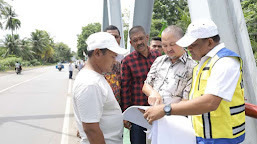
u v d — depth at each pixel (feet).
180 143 4.75
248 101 6.19
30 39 229.45
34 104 25.99
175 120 5.09
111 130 5.45
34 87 41.91
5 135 15.56
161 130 4.88
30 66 173.37
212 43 4.56
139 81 8.63
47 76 70.74
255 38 39.96
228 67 4.09
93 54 5.16
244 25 6.13
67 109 23.30
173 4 87.04
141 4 13.48
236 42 6.21
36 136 15.31
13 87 42.14
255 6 42.70
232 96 4.11
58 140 14.52
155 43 11.68
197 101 4.17
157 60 6.95
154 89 6.68
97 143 4.89
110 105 5.35
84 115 4.79
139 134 8.23
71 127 17.21
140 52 8.63
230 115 4.32
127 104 8.68
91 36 5.28
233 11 6.15
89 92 4.77
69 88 40.11
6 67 112.16
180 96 6.28
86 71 5.19
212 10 5.96
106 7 21.88
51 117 20.15
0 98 30.12
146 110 4.74
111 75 8.39
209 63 4.44
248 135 6.32
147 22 13.93
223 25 6.08
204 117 4.48
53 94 33.30
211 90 4.08
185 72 6.14
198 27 4.51
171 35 5.94
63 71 103.86
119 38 9.79
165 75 6.46
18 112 22.15
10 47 174.29
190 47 4.80
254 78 6.18
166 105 4.48
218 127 4.36
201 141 4.62
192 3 6.49
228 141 4.36
